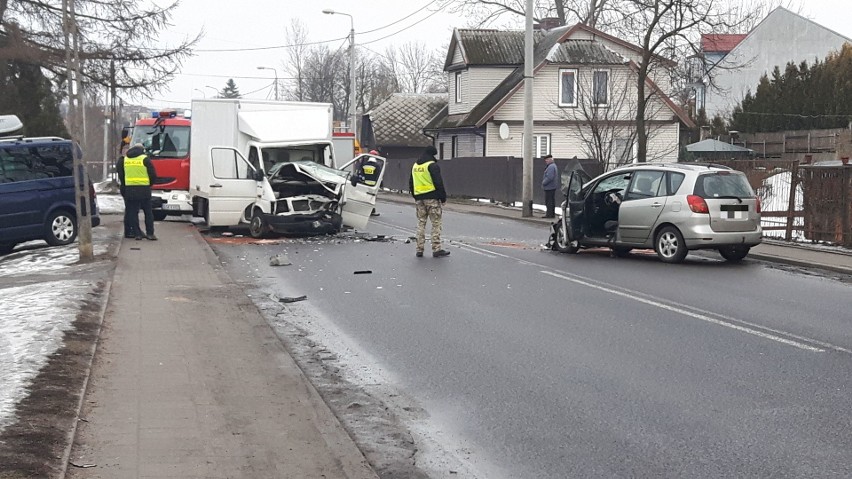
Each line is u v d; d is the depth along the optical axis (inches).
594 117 1220.5
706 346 364.2
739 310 444.1
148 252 661.9
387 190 2027.6
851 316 428.1
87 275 541.6
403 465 233.9
